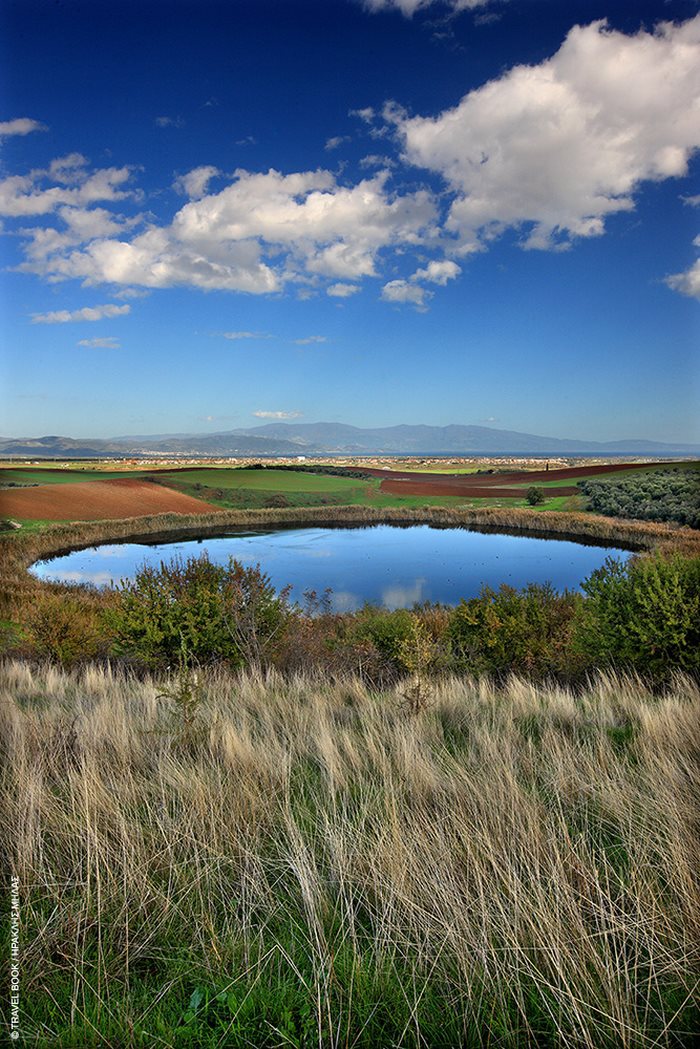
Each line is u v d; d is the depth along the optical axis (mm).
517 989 2008
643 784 3521
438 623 13508
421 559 35125
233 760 3902
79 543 43688
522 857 2625
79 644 10797
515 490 74875
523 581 28281
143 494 66188
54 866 2750
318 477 91938
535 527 52594
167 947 2309
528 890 2467
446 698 6270
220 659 9234
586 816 3113
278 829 3107
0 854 2809
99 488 66125
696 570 8305
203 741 4340
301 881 2480
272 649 9617
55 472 82500
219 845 2902
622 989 2051
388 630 10984
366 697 6699
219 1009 2031
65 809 3195
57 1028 1945
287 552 38562
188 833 2895
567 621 10516
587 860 2689
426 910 2398
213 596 9414
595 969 2084
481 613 10445
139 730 4680
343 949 2225
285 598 10258
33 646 11039
